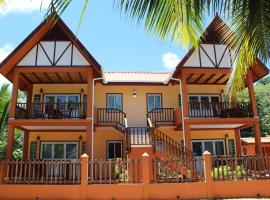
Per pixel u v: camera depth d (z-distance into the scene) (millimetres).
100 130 18859
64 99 18797
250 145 23359
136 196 12148
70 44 16312
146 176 12336
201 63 17062
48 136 18516
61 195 12203
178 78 17156
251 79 17203
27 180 12695
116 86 19750
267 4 4832
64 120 15461
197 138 19562
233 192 12430
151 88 19922
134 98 19688
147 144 15844
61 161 12680
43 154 18281
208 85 20000
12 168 12789
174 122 18484
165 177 12773
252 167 13070
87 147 15109
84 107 16922
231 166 12844
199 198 12234
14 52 15492
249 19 5094
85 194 12148
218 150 19547
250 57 6059
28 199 12227
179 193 12250
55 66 16000
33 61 16047
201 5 4359
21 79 17719
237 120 16703
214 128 19172
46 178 12539
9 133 15133
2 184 12430
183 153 15430
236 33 5680
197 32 4645
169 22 4363
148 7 4176
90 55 15828
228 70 17078
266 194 12516
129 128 16469
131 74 21000
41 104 16641
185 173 12984
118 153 18781
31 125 15508
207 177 12484
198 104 17781
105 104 19422
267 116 33031
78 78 17969
